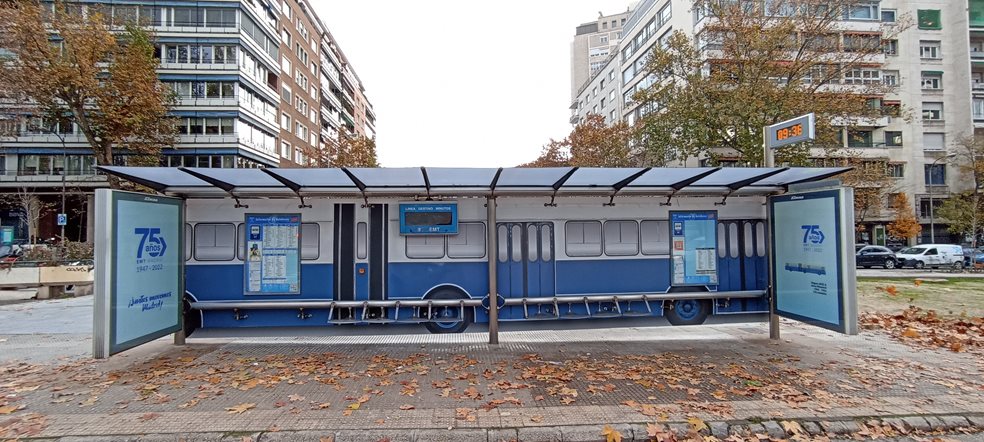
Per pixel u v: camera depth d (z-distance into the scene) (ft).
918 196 137.39
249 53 127.75
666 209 26.73
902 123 137.69
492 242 24.58
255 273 24.85
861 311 36.60
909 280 64.34
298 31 160.35
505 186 24.53
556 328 26.08
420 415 15.03
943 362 21.30
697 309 27.02
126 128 93.20
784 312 25.12
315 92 177.37
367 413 15.21
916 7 140.46
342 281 25.22
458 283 25.72
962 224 115.85
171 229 23.32
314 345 24.88
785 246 25.05
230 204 24.91
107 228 19.34
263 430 13.98
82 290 53.01
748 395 16.79
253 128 130.52
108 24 97.19
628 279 26.45
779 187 25.89
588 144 118.21
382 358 21.99
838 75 68.28
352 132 241.76
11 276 48.42
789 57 68.39
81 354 23.38
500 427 14.14
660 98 75.46
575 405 15.87
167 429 14.08
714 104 66.18
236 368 20.40
